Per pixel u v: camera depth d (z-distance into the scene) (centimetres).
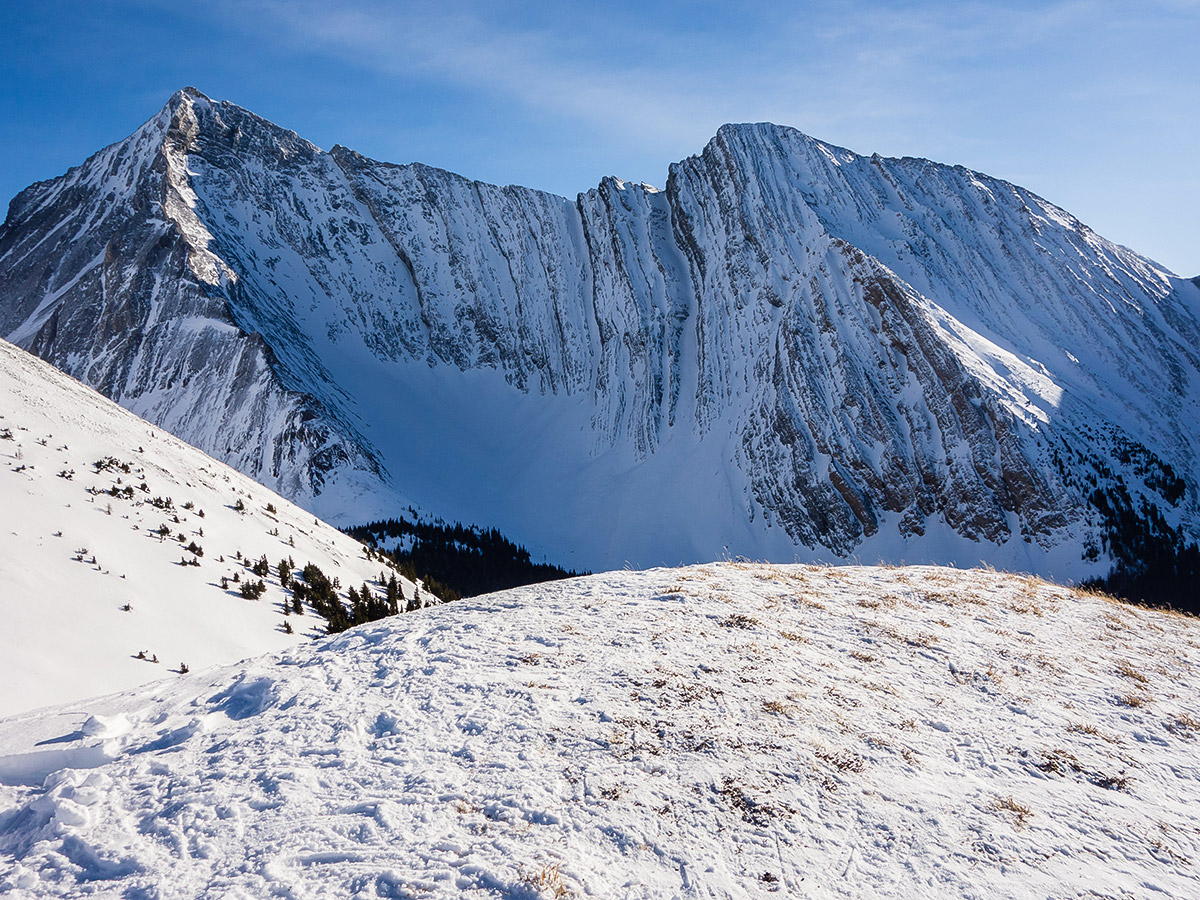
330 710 1002
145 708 1113
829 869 695
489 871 647
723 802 787
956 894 673
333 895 624
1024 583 1881
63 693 2034
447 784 799
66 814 756
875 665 1202
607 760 852
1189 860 751
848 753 906
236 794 795
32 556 2645
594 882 646
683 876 670
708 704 998
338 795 785
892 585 1736
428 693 1034
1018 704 1100
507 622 1358
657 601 1489
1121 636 1473
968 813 807
